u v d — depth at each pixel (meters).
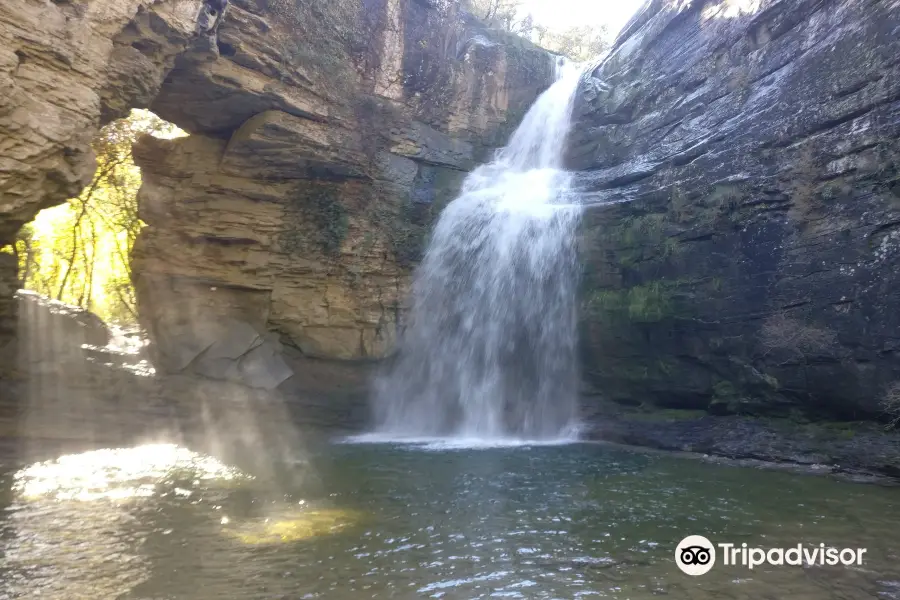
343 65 17.48
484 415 16.59
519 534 6.62
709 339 13.30
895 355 9.92
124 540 6.11
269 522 6.87
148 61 12.34
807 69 12.72
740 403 12.73
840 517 7.36
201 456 11.28
